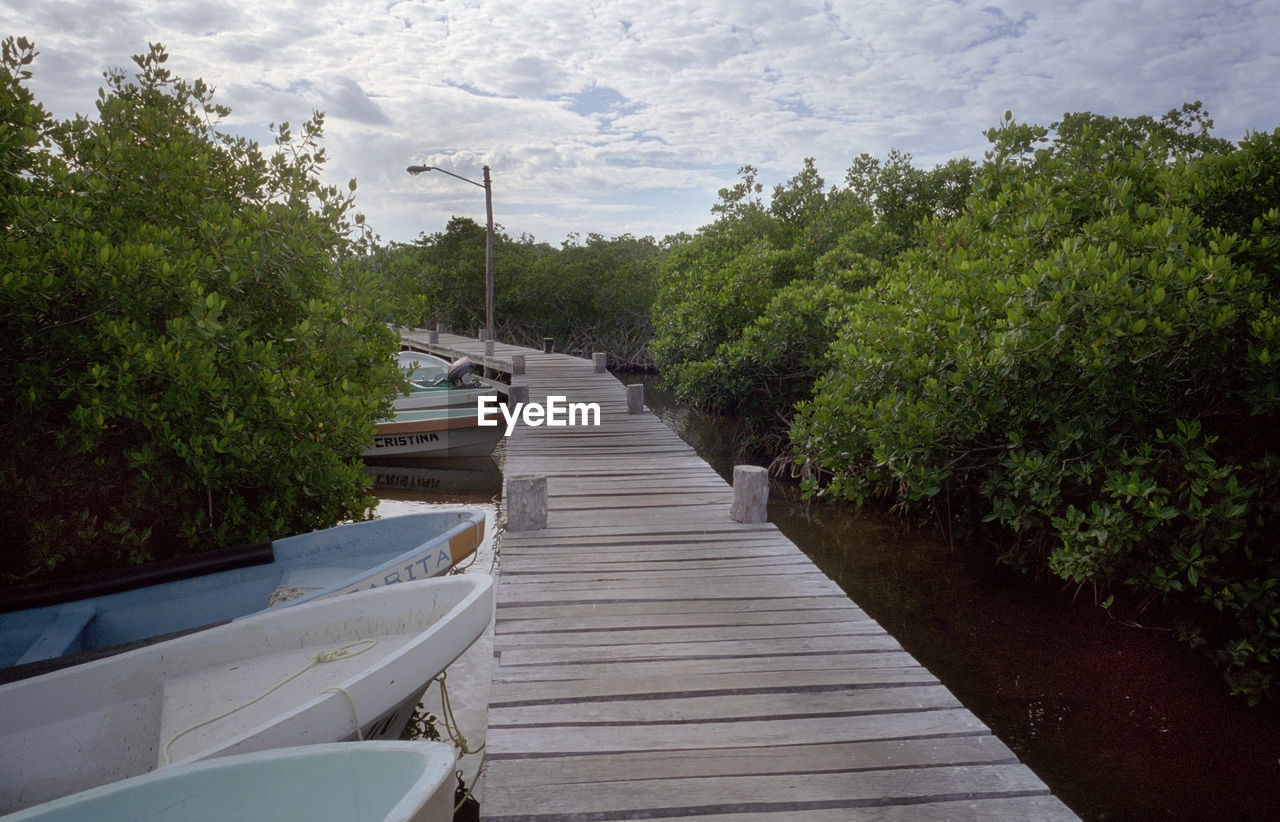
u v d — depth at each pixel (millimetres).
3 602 4555
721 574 5203
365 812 2686
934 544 8750
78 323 5320
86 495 5816
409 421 12828
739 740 3230
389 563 4949
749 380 13883
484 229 40906
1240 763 4559
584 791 2883
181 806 2697
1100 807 4180
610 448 9578
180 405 5293
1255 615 5406
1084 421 6039
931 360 6977
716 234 21266
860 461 7871
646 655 3996
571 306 37062
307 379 6332
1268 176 6945
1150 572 5836
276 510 6254
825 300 13453
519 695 3584
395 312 8141
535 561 5441
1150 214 6691
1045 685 5488
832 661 3941
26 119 5520
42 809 2525
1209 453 6055
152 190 6367
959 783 2938
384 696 3502
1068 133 15273
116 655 3910
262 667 4090
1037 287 6129
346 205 7242
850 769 3027
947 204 14055
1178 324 5430
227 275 6148
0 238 4938
